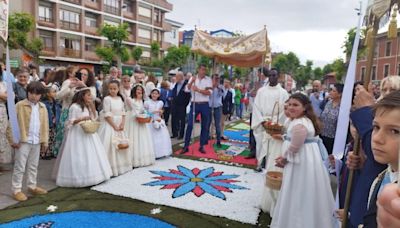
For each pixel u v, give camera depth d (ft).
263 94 19.15
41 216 12.46
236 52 24.43
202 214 13.26
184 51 128.16
